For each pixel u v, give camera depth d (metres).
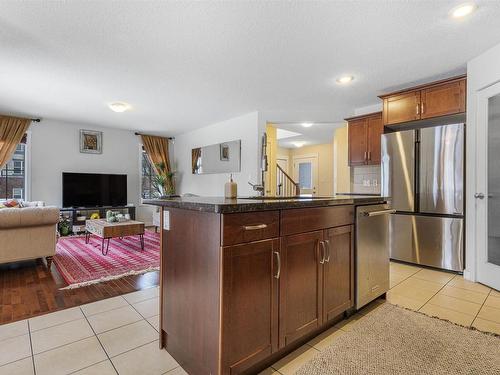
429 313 2.19
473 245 2.90
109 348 1.75
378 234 2.36
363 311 2.23
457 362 1.58
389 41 2.54
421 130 3.36
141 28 2.33
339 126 5.78
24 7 2.04
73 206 5.77
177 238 1.63
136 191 6.87
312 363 1.58
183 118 5.48
